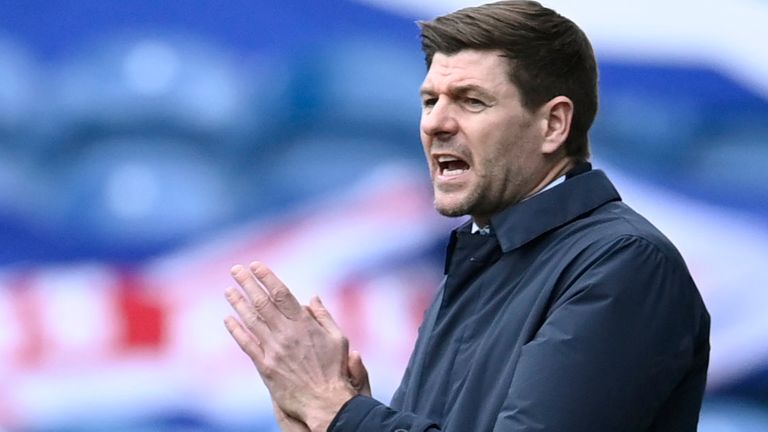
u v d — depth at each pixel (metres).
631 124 16.67
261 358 6.91
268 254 16.45
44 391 16.19
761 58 16.73
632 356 6.39
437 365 7.11
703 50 16.70
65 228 16.27
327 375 6.84
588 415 6.27
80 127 16.23
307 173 16.48
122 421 16.25
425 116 7.18
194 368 16.31
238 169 16.41
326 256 16.45
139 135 16.31
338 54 16.52
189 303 16.34
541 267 6.88
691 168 16.69
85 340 16.25
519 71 7.04
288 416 6.89
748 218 16.67
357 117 16.52
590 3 16.67
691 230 16.64
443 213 7.17
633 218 6.95
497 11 7.08
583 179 7.12
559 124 7.15
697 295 6.73
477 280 7.14
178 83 16.34
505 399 6.50
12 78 16.16
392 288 16.50
